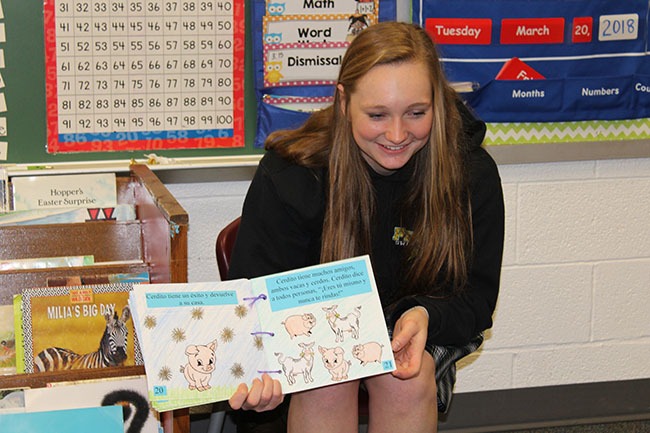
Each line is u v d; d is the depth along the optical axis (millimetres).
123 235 1858
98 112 2053
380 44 1477
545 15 2223
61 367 1686
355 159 1598
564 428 2514
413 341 1470
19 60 1983
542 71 2254
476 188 1678
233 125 2143
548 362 2512
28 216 1831
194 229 2215
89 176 1912
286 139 1689
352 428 1535
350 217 1601
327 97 2162
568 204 2416
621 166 2424
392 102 1442
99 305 1701
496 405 2504
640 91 2330
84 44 2012
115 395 1667
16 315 1699
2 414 1599
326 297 1446
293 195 1618
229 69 2109
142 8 2025
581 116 2301
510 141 2283
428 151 1607
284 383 1391
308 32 2119
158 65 2064
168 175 2119
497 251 1709
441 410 1662
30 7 1965
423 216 1631
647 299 2537
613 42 2285
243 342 1396
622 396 2580
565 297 2479
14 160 2027
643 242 2496
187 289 1404
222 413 1986
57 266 1776
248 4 2086
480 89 2221
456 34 2186
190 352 1370
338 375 1402
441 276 1663
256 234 1639
